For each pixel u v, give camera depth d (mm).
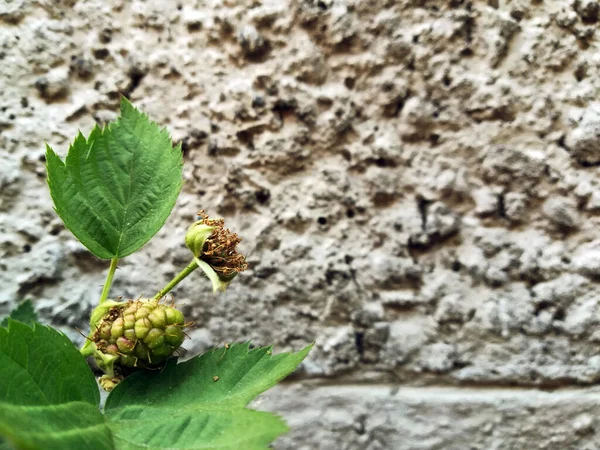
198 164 150
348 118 151
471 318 147
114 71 151
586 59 150
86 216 94
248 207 150
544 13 151
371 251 149
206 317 146
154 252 148
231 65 152
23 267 143
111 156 97
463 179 149
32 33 148
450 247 149
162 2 153
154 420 82
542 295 147
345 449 144
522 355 145
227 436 73
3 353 71
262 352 91
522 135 150
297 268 148
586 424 144
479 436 144
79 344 142
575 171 149
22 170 146
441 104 150
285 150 150
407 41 150
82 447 69
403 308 148
